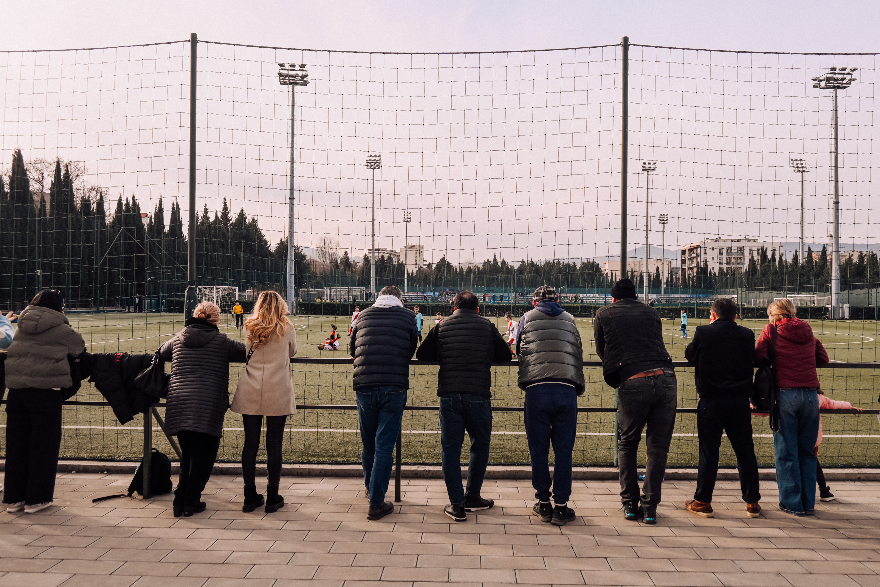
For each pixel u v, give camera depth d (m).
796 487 4.13
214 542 3.54
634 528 3.85
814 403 4.17
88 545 3.47
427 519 3.99
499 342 4.22
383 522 3.92
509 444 6.66
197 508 4.07
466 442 6.74
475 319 4.20
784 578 3.08
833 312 16.75
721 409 4.02
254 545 3.49
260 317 4.17
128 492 4.45
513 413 8.73
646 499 3.96
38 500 4.04
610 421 8.33
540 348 4.07
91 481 4.85
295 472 5.05
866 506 4.34
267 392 4.11
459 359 4.06
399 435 4.41
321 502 4.35
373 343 4.14
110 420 7.87
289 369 4.29
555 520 3.88
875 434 7.27
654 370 3.96
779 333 4.22
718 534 3.74
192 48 5.43
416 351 4.41
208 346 4.16
